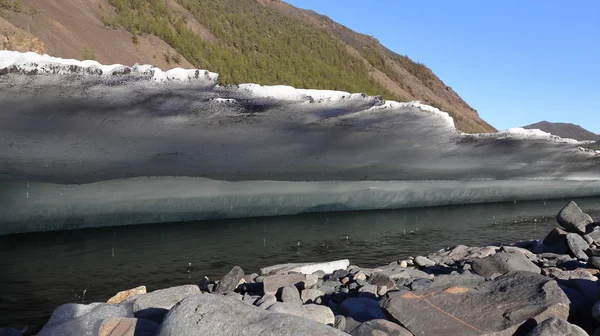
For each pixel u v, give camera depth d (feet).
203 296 9.49
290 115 28.55
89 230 33.06
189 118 26.50
